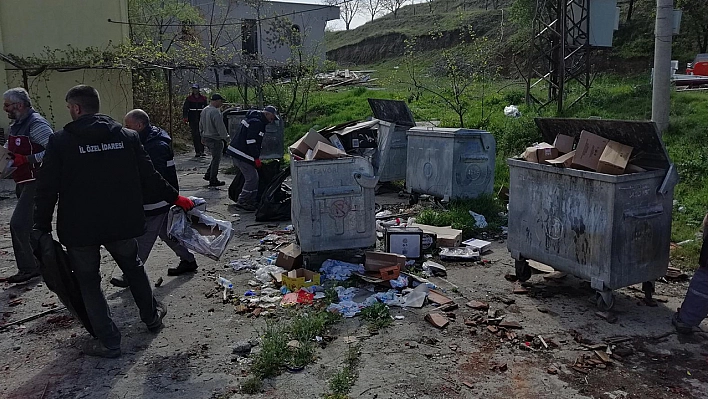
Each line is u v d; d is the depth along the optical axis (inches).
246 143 335.9
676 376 149.3
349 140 307.1
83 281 159.8
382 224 288.0
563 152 203.6
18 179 214.1
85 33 518.9
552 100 558.9
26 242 222.1
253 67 687.7
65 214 154.5
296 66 695.7
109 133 158.1
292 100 710.5
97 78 532.4
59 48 509.7
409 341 169.5
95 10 519.2
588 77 580.4
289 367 154.8
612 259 177.8
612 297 183.8
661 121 390.6
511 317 184.9
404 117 374.0
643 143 184.1
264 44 1090.1
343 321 182.9
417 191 333.4
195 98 560.4
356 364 156.5
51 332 181.9
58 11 504.4
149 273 233.1
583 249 186.4
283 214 315.9
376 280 209.9
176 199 197.0
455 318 185.2
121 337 176.7
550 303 196.5
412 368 154.3
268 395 142.6
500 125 474.6
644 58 876.6
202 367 157.2
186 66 605.9
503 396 140.8
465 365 155.8
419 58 1222.3
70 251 158.2
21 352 169.2
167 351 167.0
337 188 222.8
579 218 186.9
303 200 221.8
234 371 154.8
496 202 318.0
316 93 826.8
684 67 868.6
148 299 174.9
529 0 847.7
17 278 225.8
